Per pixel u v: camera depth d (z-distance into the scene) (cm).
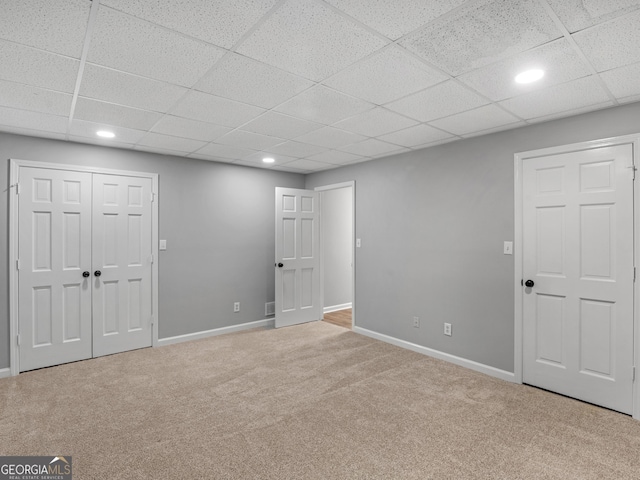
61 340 346
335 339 429
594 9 142
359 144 358
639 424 236
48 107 254
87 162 359
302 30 160
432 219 368
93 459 199
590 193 263
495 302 318
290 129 309
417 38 166
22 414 249
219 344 409
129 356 369
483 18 150
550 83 214
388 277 414
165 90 226
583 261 267
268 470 191
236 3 140
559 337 280
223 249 453
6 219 319
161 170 404
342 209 605
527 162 296
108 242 372
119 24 154
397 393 283
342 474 188
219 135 327
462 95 233
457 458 201
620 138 248
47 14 146
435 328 366
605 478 184
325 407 260
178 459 200
